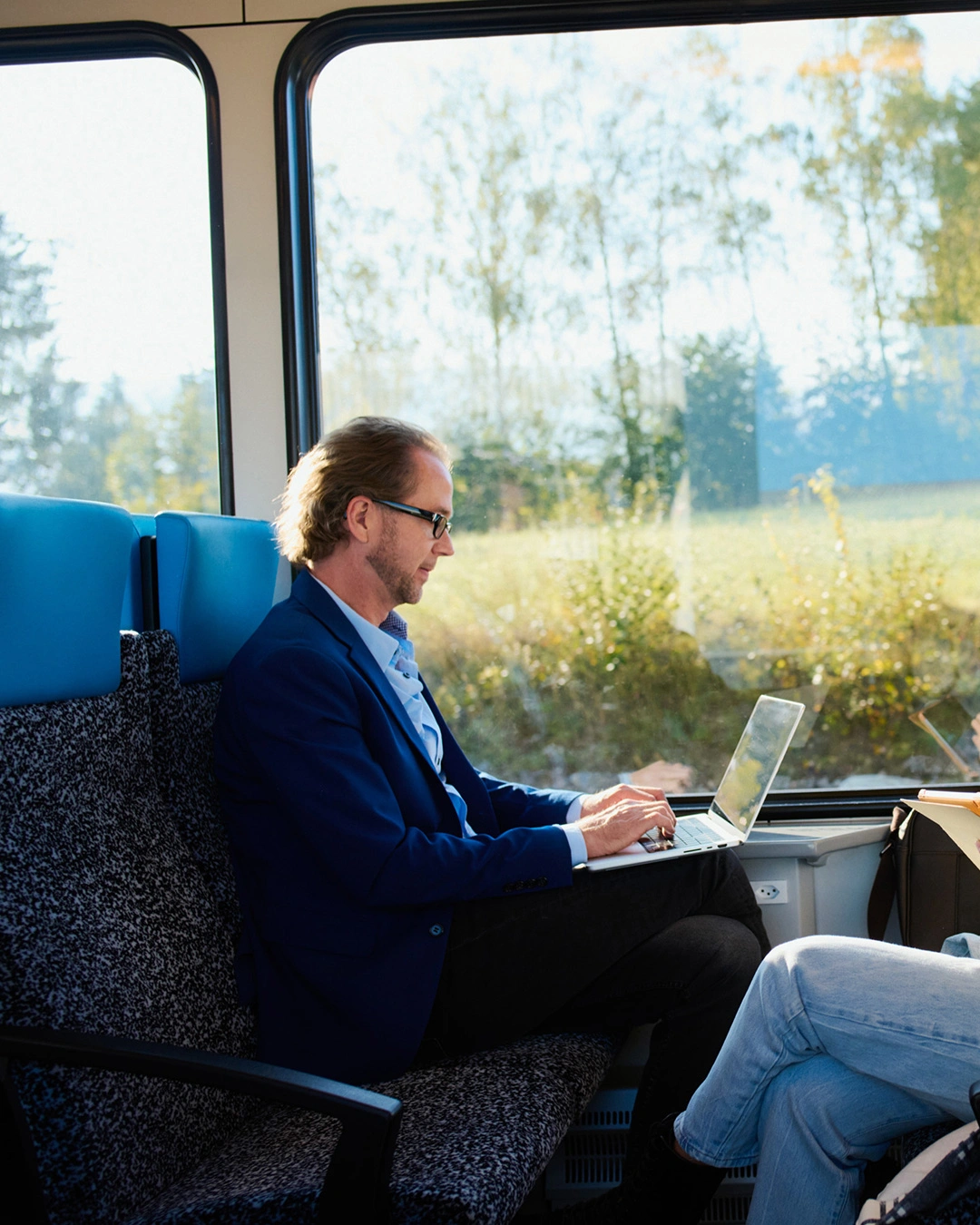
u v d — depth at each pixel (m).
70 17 2.26
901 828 2.09
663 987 1.67
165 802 1.62
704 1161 1.45
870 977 1.38
